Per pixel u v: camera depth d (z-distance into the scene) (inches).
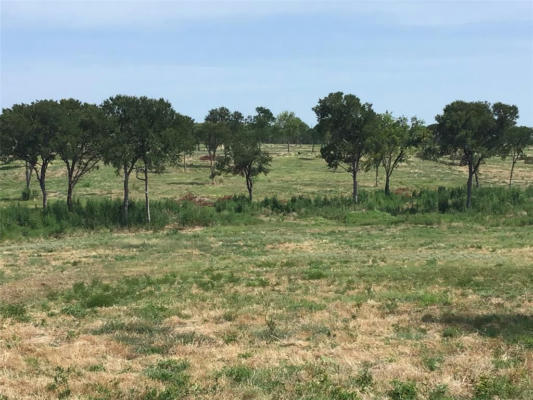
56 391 439.8
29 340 617.9
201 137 4079.7
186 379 458.9
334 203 2428.6
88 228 2006.6
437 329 624.4
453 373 467.8
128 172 2101.4
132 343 594.2
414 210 2361.0
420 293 831.1
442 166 4382.4
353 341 584.1
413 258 1212.5
